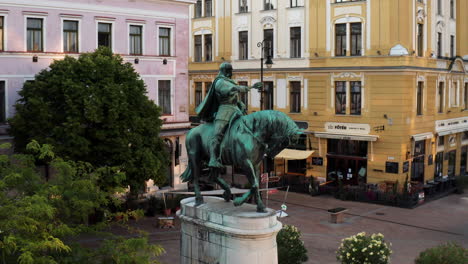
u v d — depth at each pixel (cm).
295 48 4000
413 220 2939
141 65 3272
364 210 3195
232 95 1298
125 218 1452
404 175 3541
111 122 2352
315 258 2184
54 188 1247
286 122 1220
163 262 2080
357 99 3688
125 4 3200
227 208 1284
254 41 4206
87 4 3048
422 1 3688
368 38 3606
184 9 3494
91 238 2261
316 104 3872
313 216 3020
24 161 1347
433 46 3888
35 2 2861
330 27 3775
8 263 1126
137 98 2505
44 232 1150
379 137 3572
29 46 2875
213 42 4488
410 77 3538
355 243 1655
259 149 1244
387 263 1641
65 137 2322
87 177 1470
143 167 2406
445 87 4066
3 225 1070
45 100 2420
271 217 1216
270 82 4156
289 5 3991
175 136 3431
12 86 2802
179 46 3475
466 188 3872
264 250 1205
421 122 3725
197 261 1311
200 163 1384
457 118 4250
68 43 3014
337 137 3719
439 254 1579
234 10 4319
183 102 3516
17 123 2400
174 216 2891
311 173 3906
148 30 3322
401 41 3484
